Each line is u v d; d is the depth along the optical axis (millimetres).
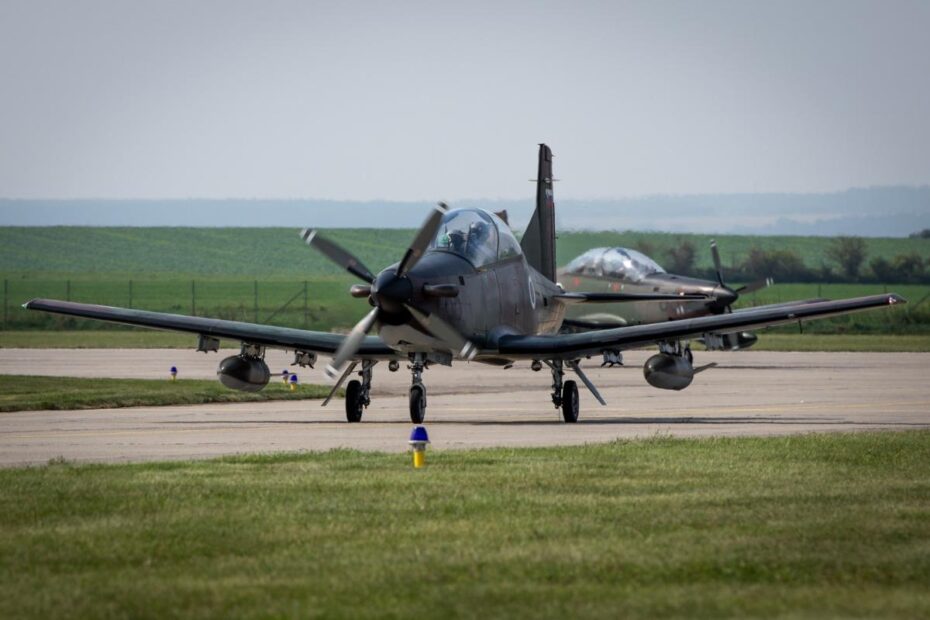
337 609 34656
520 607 34844
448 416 99188
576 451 67188
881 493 52344
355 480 56000
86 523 46156
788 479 56375
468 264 92375
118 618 33812
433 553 41188
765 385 136750
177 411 102875
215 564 39875
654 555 40750
